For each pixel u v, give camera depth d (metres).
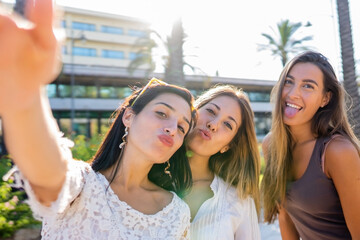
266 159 2.63
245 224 2.17
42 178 0.89
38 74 0.66
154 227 1.37
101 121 25.50
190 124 1.59
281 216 2.61
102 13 42.69
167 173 1.76
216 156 2.32
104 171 1.48
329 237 2.20
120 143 1.52
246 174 2.25
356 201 2.01
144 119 1.43
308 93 2.18
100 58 42.66
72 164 1.25
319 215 2.18
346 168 2.00
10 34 0.62
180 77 12.09
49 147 0.85
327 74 2.20
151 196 1.51
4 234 3.77
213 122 2.08
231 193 2.21
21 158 0.80
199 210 2.12
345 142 2.06
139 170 1.47
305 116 2.20
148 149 1.39
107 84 25.98
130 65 21.41
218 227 2.03
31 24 0.66
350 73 11.42
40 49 0.65
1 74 0.63
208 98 2.21
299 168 2.31
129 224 1.31
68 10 41.22
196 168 2.25
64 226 1.22
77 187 1.20
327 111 2.24
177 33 12.23
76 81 25.11
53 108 24.34
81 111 25.12
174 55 12.16
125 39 43.88
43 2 0.65
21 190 4.91
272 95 2.45
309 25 24.11
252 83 29.12
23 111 0.74
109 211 1.28
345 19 11.62
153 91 1.51
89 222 1.23
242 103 2.20
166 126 1.42
